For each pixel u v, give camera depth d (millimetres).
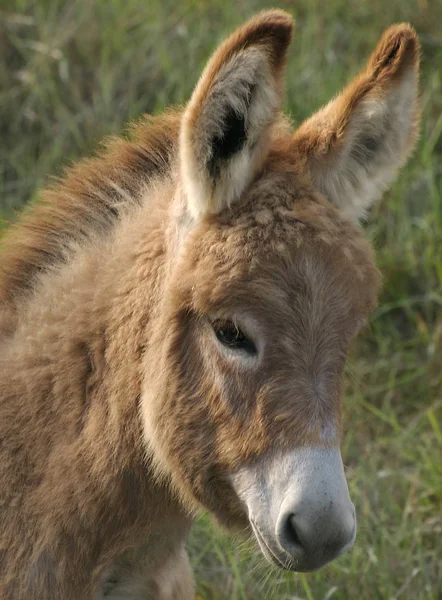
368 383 22969
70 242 13836
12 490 13031
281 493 11414
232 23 27781
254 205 12086
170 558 14070
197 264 12039
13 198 25062
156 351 12531
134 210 13633
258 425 11680
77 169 14367
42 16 27656
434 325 24109
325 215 12094
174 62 27172
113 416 12820
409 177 25875
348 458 21297
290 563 11672
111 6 28000
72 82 26812
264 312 11641
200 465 12406
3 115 26469
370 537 19438
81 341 13070
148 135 14164
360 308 12117
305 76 26984
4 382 13328
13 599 12930
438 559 19391
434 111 27344
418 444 21500
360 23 29141
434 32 29047
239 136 11953
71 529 12922
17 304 13891
